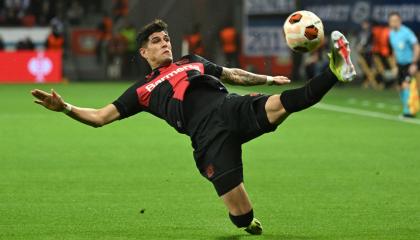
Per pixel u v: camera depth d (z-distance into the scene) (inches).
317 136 1425.9
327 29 2711.6
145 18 3336.6
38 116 1819.6
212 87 651.5
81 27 3567.9
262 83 717.3
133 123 1673.2
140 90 659.4
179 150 1237.1
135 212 767.1
